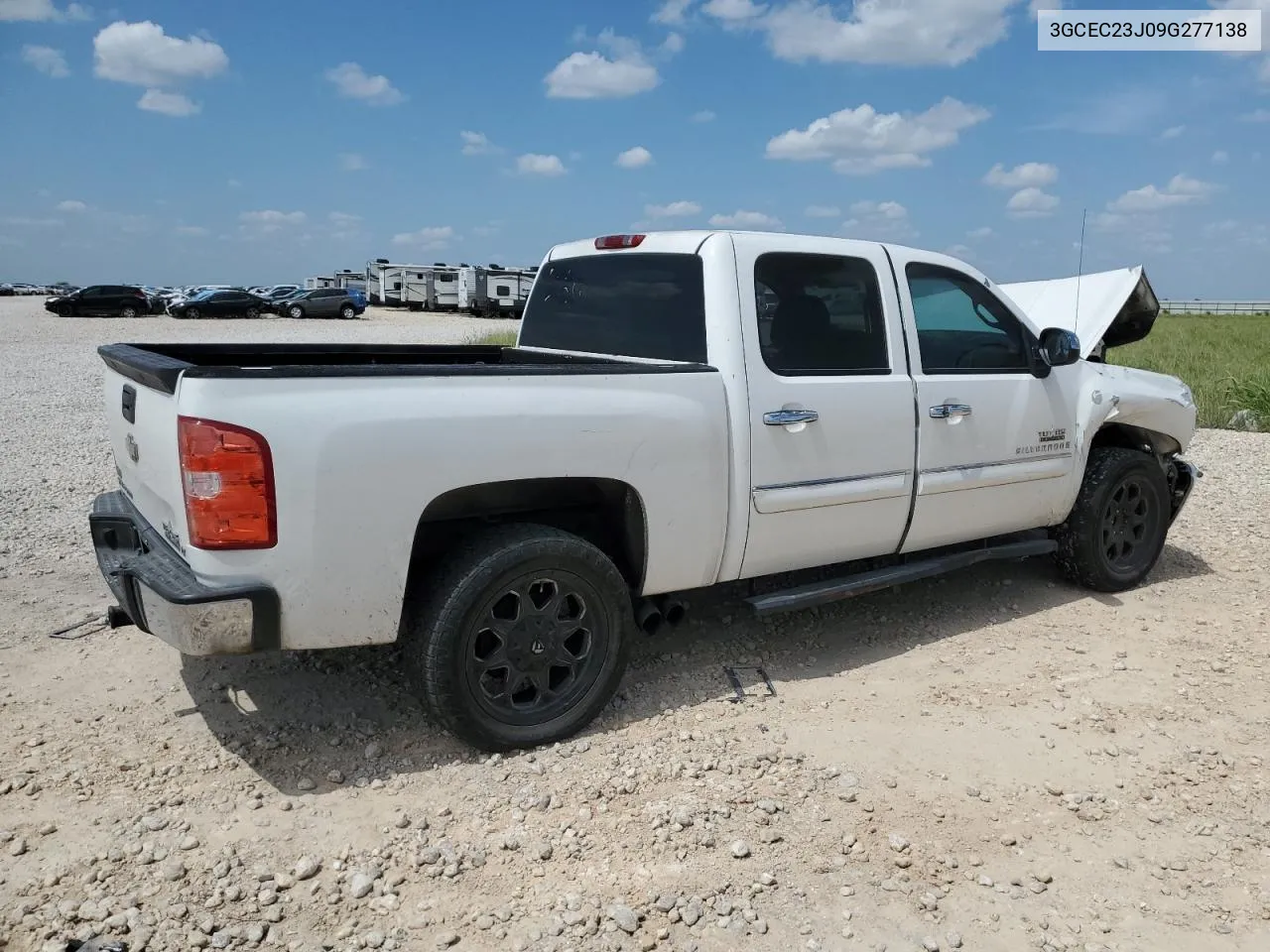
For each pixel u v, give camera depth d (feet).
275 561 10.38
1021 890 9.81
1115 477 18.04
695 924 9.16
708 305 13.44
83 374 61.57
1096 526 18.03
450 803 11.05
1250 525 23.89
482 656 11.92
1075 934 9.18
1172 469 20.29
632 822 10.75
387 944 8.79
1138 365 58.29
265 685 13.83
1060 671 15.07
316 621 10.73
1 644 15.11
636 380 12.46
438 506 12.14
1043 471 16.94
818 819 10.92
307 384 10.44
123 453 13.58
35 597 17.29
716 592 15.98
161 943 8.65
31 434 36.58
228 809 10.80
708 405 13.00
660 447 12.56
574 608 12.58
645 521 12.67
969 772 12.06
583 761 12.04
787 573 16.16
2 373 61.87
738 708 13.61
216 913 9.10
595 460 12.07
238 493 10.12
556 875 9.83
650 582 13.06
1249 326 134.00
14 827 10.32
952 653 15.76
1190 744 12.85
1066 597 18.47
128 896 9.25
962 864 10.21
